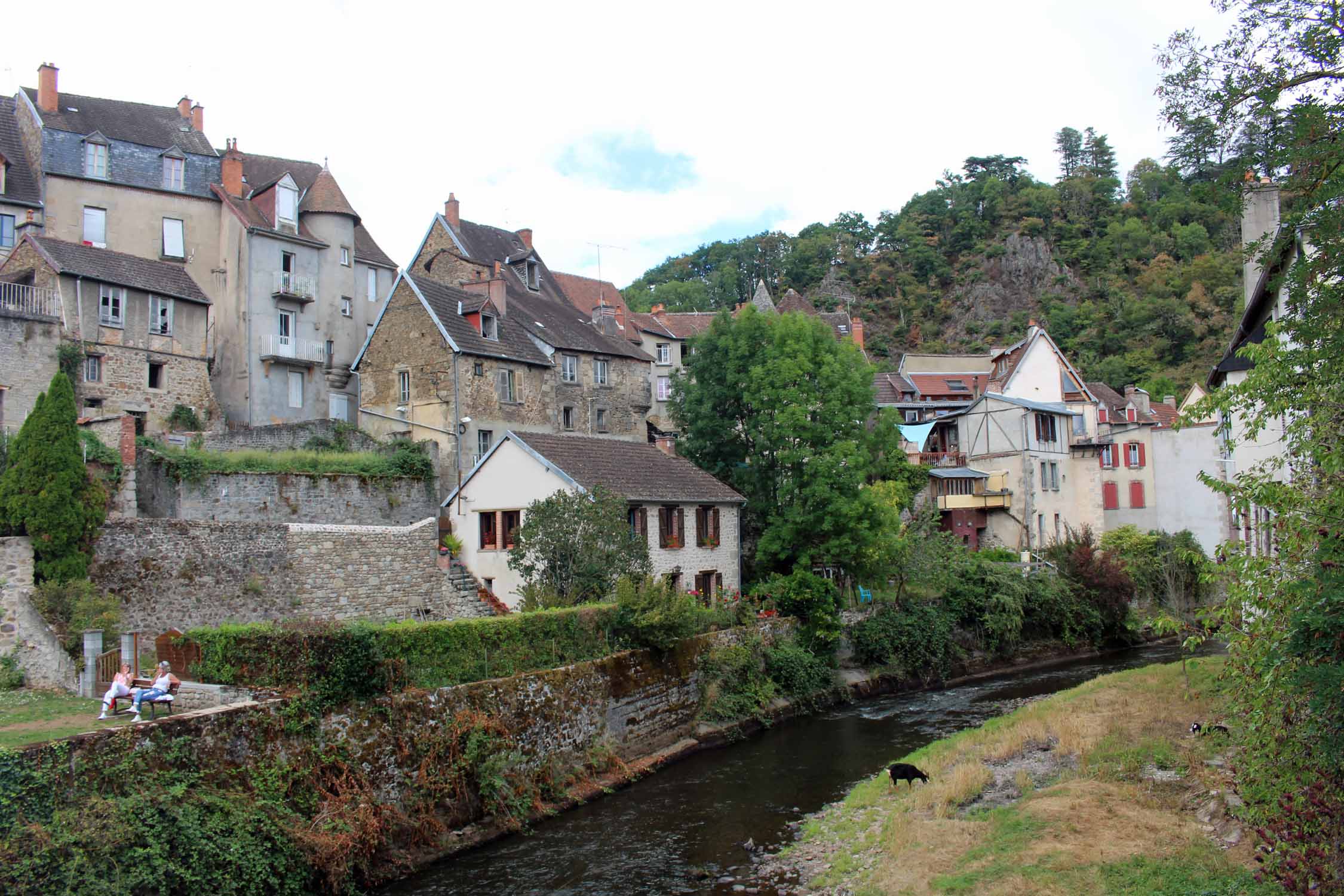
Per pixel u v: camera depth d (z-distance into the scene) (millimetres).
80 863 11070
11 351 26031
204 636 15758
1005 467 47969
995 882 11867
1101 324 81625
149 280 31766
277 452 29438
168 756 12961
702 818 18000
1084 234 98375
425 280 36406
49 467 18828
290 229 39125
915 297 94562
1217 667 23141
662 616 22906
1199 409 12172
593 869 15406
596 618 22547
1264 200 21938
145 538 20438
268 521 25844
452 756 16859
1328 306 10141
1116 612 39812
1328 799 9516
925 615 33750
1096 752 16594
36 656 17203
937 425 52156
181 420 31844
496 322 37219
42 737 13523
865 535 31672
